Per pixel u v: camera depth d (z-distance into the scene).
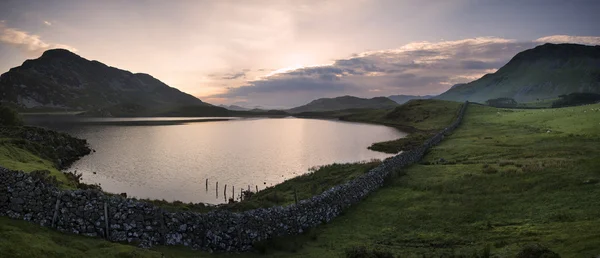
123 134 158.12
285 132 165.62
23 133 85.06
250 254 21.31
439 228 23.56
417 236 22.52
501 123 99.69
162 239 19.78
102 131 173.00
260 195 45.06
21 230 16.72
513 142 60.06
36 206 18.91
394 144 93.88
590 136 54.56
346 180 43.50
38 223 18.53
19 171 19.59
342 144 109.88
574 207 23.00
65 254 14.79
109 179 61.69
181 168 72.94
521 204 25.58
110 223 19.19
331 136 138.88
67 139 97.88
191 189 54.53
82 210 19.08
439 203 29.05
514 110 148.88
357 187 33.25
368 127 183.12
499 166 40.09
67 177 46.44
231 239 21.53
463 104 187.50
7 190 19.03
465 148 58.88
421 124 162.88
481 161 45.81
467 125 107.50
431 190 33.53
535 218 22.42
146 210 19.92
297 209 25.97
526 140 60.31
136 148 107.50
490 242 19.52
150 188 55.12
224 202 46.41
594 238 16.34
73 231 18.72
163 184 58.06
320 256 20.41
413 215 26.83
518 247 17.33
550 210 23.31
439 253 18.73
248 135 153.25
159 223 19.97
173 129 193.62
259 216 23.31
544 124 80.31
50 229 18.31
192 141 128.50
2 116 109.94
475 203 27.39
